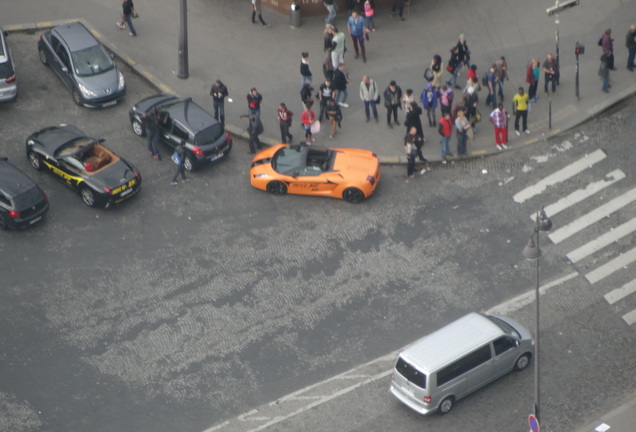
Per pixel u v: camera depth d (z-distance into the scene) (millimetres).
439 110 161625
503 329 120125
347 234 140750
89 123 157750
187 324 128625
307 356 125250
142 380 122375
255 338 127250
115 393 120938
